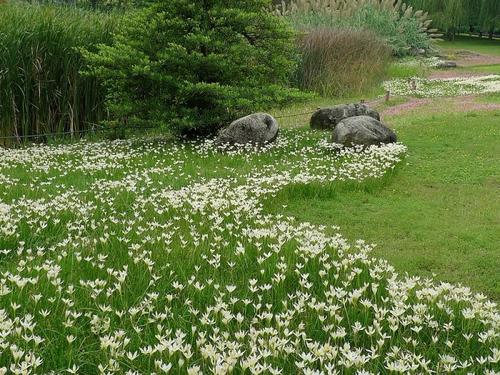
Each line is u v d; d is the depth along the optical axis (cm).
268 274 544
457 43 5766
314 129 1579
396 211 854
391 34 3444
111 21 1530
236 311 475
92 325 427
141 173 1022
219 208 770
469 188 978
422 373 373
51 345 394
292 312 425
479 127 1480
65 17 1481
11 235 627
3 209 679
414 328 418
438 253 686
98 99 1473
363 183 972
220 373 336
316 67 2216
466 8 5212
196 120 1370
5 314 411
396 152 1135
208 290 502
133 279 521
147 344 407
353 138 1220
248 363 343
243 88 1368
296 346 391
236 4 1436
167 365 343
